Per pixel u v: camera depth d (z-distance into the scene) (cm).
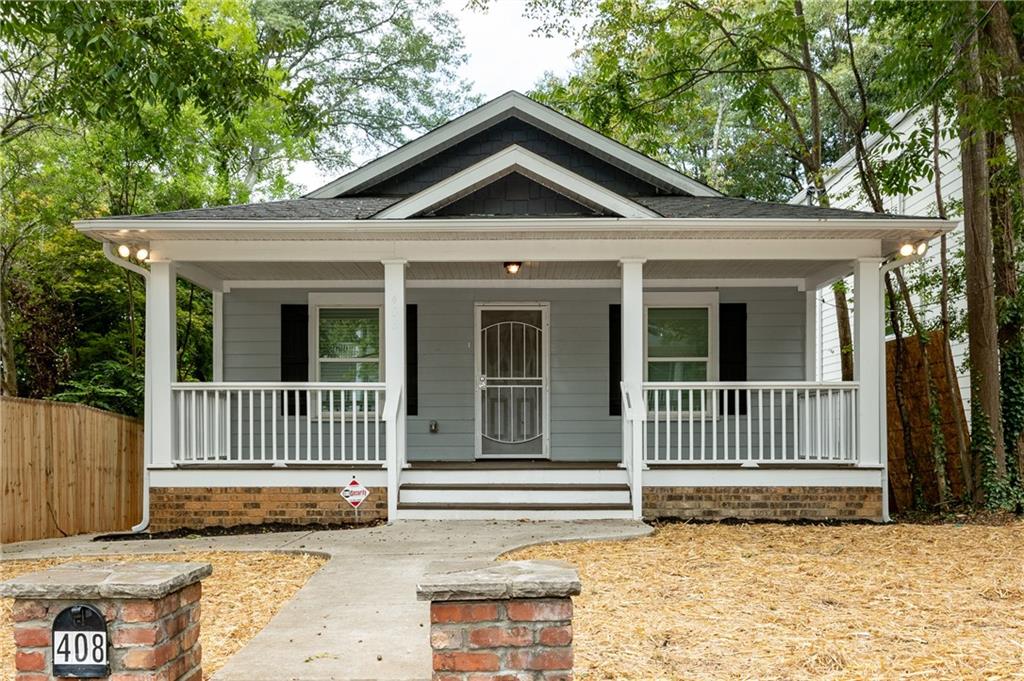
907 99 1120
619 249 1002
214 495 1000
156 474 998
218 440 1030
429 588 330
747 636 518
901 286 1198
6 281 1622
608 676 447
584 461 1238
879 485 1000
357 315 1259
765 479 1003
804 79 2502
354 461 1013
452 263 1073
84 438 1104
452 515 985
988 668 458
